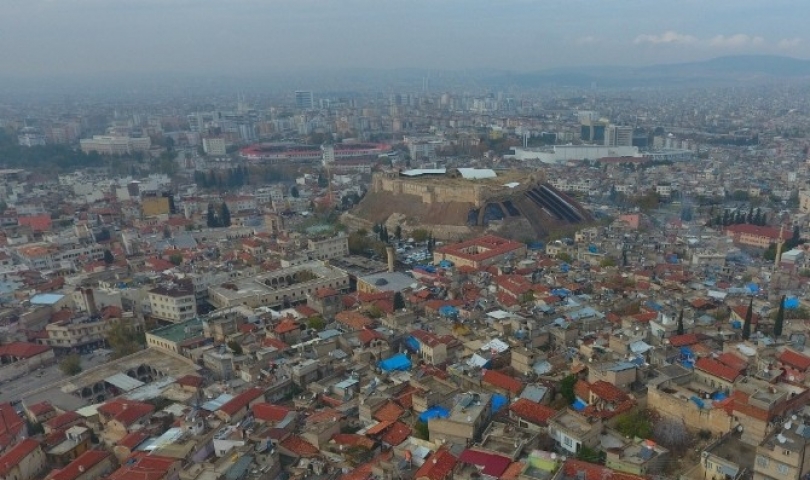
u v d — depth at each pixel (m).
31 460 143.88
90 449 153.00
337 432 144.25
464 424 130.62
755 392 125.62
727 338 182.75
